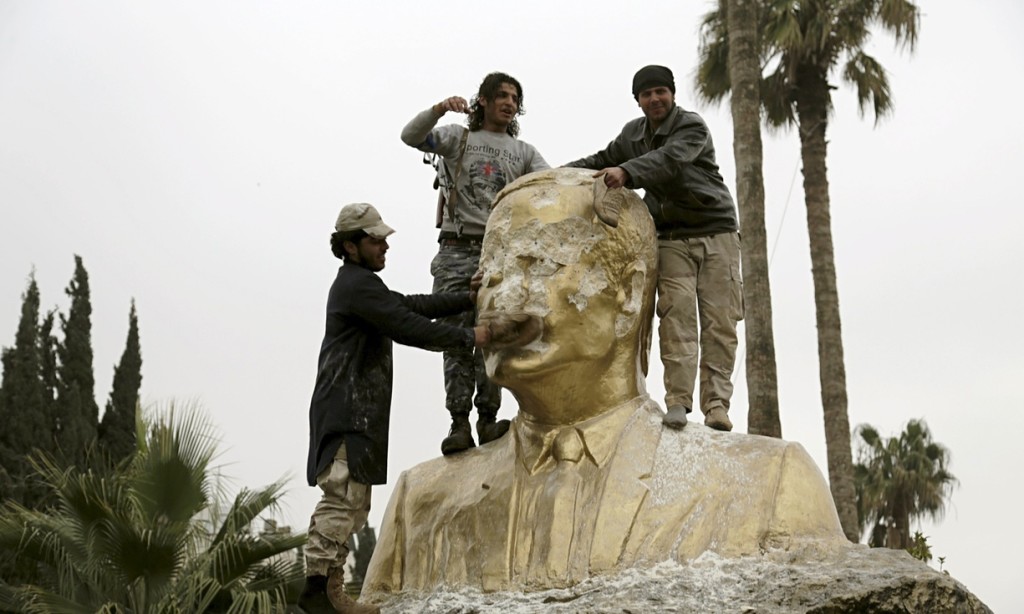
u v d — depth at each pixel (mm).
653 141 6262
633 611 5098
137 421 12594
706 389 6207
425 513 6172
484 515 5883
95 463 15438
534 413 5961
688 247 6203
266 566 11906
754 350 12930
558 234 5828
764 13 16484
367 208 5809
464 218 6762
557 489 5711
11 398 18828
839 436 15023
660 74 6195
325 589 5461
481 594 5629
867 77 16500
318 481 5516
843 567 5211
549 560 5527
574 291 5766
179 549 11500
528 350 5742
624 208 5945
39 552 11797
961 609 5145
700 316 6285
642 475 5672
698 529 5453
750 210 13172
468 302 6113
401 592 6008
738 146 13352
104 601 11586
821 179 16188
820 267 15805
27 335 19312
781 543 5367
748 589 5164
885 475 19422
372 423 5547
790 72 16172
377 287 5617
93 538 11469
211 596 11281
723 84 16406
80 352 20547
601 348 5805
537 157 6984
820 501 5551
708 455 5719
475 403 6707
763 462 5625
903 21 16172
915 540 11977
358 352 5598
